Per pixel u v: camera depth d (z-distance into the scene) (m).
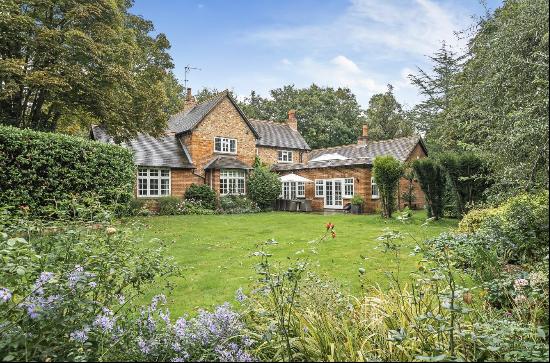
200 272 6.82
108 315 2.74
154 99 17.06
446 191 15.38
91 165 12.47
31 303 2.43
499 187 5.15
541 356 2.36
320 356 2.60
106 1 14.47
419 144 26.41
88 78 14.27
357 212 20.83
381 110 43.31
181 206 20.03
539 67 3.33
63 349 2.40
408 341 2.59
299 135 31.81
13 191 10.32
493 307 3.60
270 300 3.40
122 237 3.38
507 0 6.43
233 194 22.77
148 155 21.38
